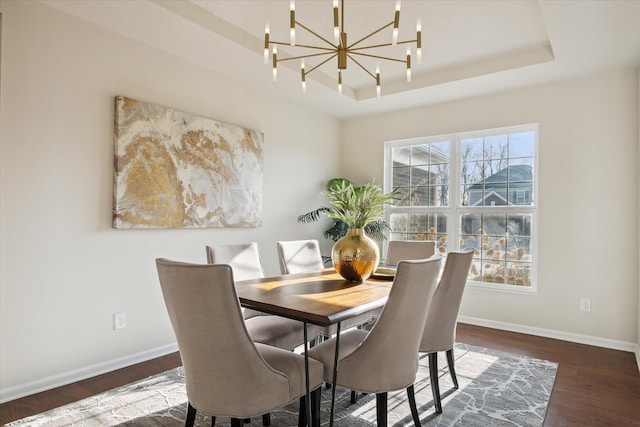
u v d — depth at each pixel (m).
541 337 3.79
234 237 3.80
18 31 2.41
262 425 2.16
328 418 2.24
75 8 2.56
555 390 2.61
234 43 3.04
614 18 2.57
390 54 3.50
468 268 2.41
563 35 2.82
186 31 2.85
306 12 2.81
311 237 4.75
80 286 2.72
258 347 1.97
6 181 2.38
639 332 3.26
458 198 4.43
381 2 2.67
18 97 2.42
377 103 4.52
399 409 2.35
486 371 2.93
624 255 3.46
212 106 3.59
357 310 1.79
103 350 2.85
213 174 3.52
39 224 2.52
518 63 3.46
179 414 2.26
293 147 4.50
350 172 5.17
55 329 2.60
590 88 3.62
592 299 3.60
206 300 1.48
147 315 3.12
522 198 4.05
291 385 1.74
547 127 3.83
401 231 4.84
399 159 4.89
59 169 2.61
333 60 3.67
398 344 1.81
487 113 4.18
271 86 4.00
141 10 2.57
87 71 2.74
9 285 2.40
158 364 3.02
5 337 2.39
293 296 2.01
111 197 2.88
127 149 2.90
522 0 2.65
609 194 3.53
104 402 2.39
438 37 3.18
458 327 4.12
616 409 2.35
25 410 2.29
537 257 3.89
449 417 2.25
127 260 2.99
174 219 3.21
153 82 3.13
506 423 2.19
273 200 4.25
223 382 1.57
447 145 4.52
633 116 3.43
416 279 1.75
